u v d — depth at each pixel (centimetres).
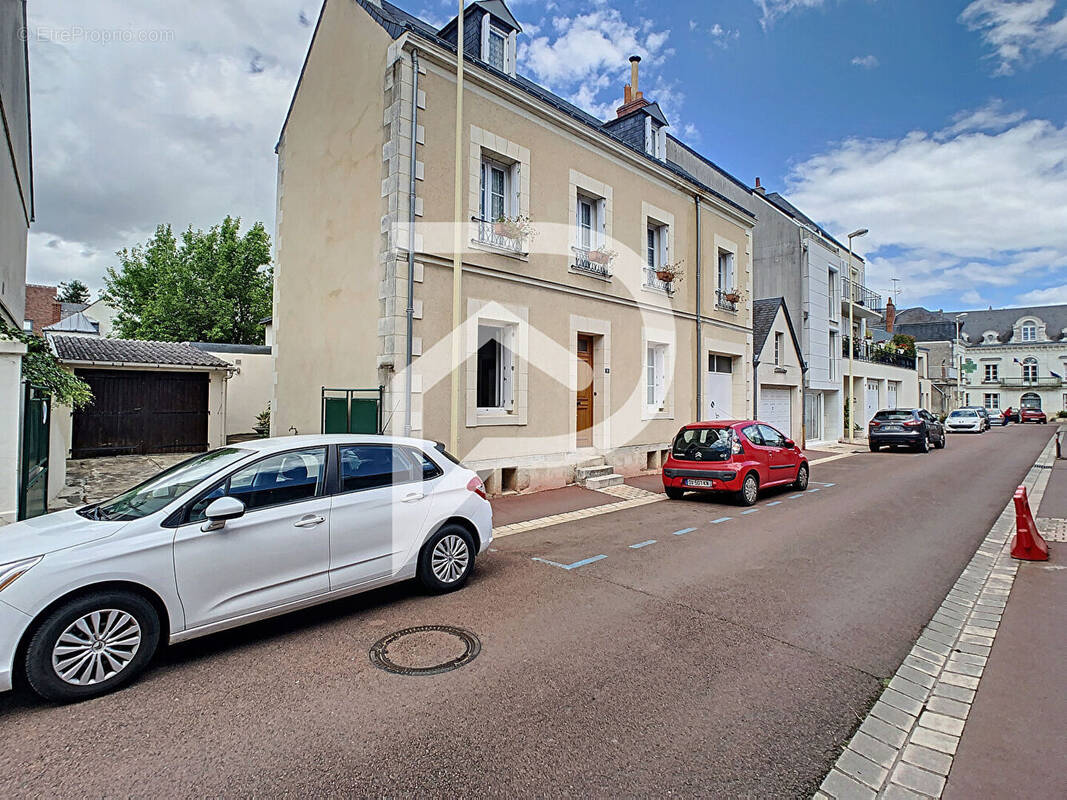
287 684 349
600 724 309
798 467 1122
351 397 919
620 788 258
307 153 1105
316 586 424
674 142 2139
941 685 356
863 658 393
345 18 996
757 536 740
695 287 1455
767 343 1839
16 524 393
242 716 314
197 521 376
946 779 268
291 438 464
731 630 438
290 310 1143
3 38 771
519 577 563
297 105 1148
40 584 318
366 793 253
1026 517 643
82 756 279
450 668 371
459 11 843
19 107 974
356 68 960
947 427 3291
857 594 521
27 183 1212
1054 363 6175
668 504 968
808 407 2341
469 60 912
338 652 394
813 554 654
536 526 797
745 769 273
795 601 502
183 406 1545
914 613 477
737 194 2386
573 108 1441
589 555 646
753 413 1708
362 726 305
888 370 3162
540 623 447
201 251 2769
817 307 2369
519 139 1013
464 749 285
